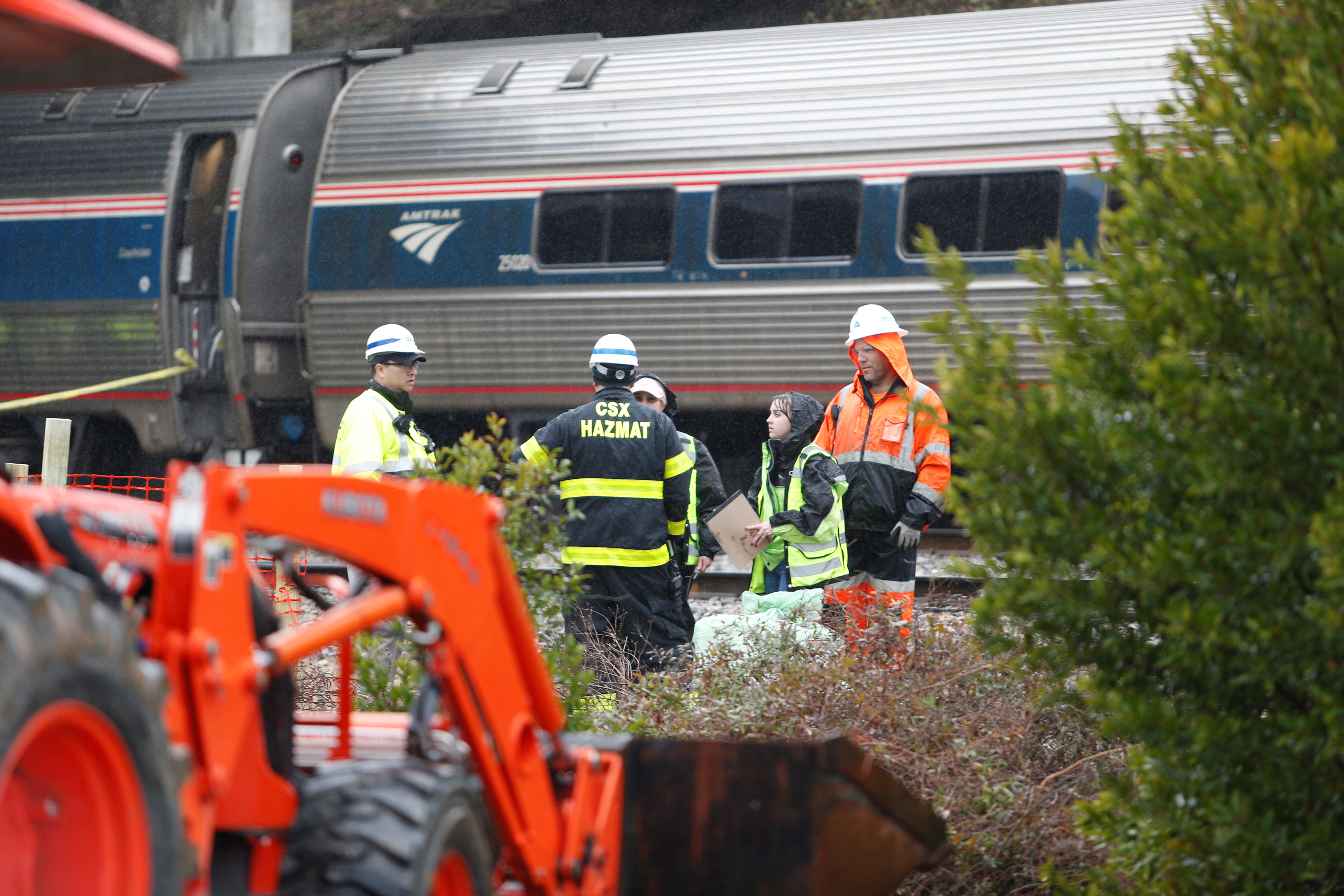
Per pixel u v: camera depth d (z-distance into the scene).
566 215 47.97
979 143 43.38
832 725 17.47
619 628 23.80
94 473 57.66
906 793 11.77
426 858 8.26
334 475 8.08
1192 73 12.08
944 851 12.33
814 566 25.36
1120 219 11.70
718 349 46.34
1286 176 10.07
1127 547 10.73
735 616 22.80
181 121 53.69
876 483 25.58
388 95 50.91
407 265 49.62
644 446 23.98
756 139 45.78
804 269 45.19
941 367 11.97
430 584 8.83
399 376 24.84
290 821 8.17
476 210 48.75
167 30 96.44
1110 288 11.66
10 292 54.84
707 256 46.16
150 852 6.41
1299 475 10.47
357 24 107.38
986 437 11.61
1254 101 11.27
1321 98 10.53
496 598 9.80
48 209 54.47
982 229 43.59
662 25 103.56
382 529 8.43
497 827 9.70
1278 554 10.24
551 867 10.10
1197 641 10.77
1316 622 10.02
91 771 6.29
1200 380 10.55
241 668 7.20
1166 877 12.05
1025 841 15.17
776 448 28.53
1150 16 43.41
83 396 54.88
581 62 49.31
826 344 45.09
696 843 11.35
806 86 45.81
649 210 47.12
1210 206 10.73
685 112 46.78
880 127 44.53
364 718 12.01
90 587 6.61
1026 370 41.94
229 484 7.16
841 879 11.47
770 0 99.12
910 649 18.77
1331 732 10.21
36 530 7.20
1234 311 10.92
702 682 19.53
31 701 5.68
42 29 8.24
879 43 45.97
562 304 47.75
